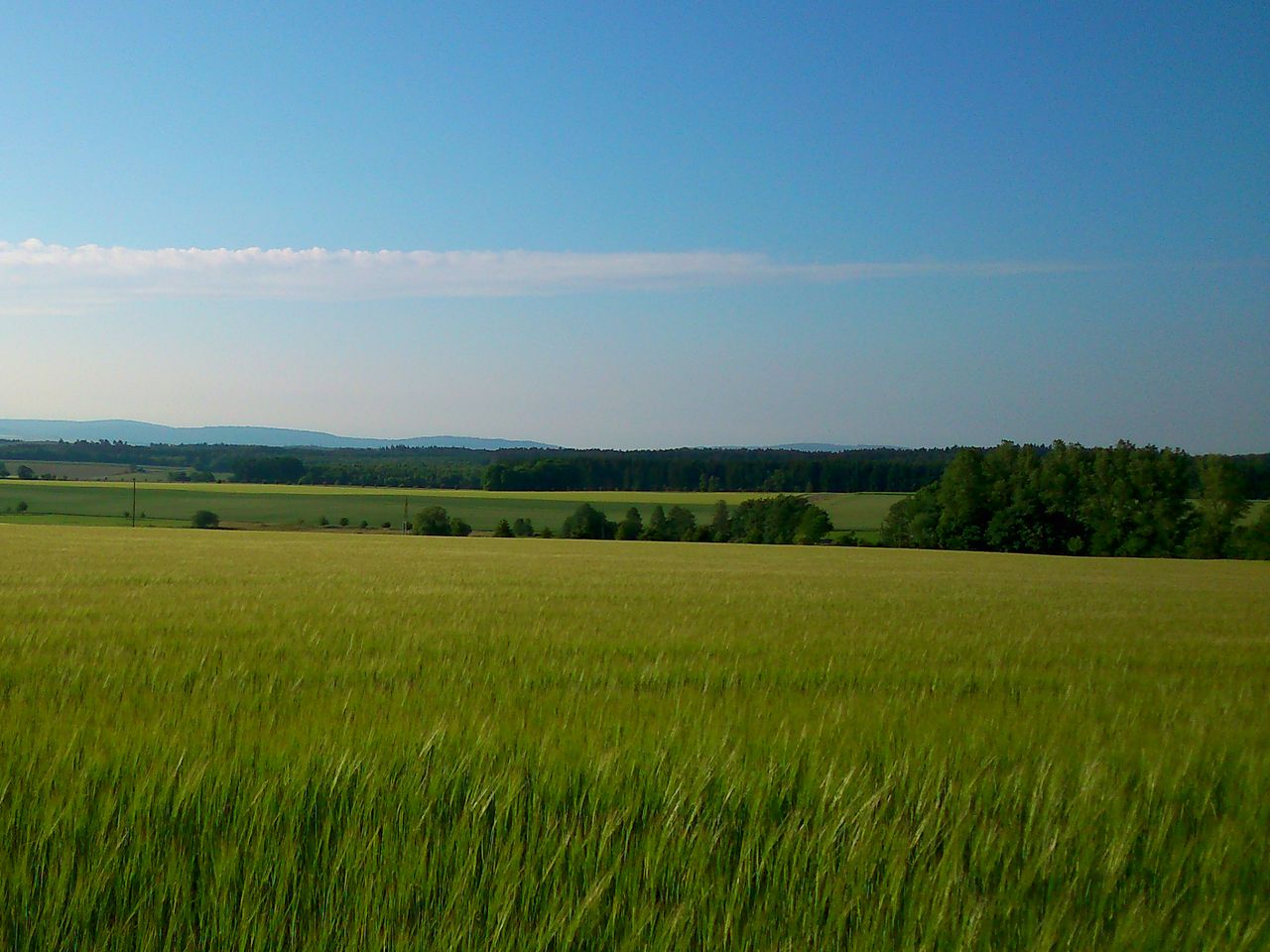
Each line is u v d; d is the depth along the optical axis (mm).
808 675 8492
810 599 18281
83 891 3320
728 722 5625
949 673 8938
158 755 4469
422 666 8391
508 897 3424
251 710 5918
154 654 8391
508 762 4543
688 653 9930
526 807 4121
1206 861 3924
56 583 17406
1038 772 4867
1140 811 4480
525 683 7531
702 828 3959
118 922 3283
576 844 3756
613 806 4184
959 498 69062
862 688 7949
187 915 3305
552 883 3549
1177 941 3393
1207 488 63250
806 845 3852
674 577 24938
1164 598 21844
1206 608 19000
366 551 36875
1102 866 3885
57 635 9664
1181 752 5449
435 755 4625
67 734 4832
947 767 4930
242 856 3611
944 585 24828
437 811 4055
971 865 3846
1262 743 5820
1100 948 3379
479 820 3877
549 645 10141
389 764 4434
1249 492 62781
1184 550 63312
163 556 28562
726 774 4504
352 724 5312
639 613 14258
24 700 6016
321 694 6730
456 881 3475
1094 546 64875
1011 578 29828
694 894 3531
